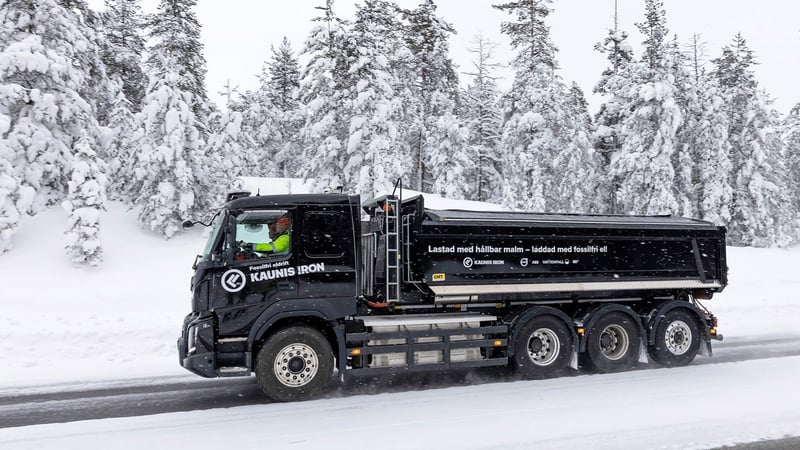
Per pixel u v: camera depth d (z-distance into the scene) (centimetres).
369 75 2456
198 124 2327
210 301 726
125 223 2125
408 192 3425
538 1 3462
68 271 1650
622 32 3575
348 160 2434
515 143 3509
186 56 2625
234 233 739
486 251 848
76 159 1758
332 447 548
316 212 772
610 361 925
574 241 907
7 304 1298
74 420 659
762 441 560
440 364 811
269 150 4625
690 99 3247
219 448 551
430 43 3741
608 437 569
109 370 945
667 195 2938
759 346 1123
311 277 759
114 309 1355
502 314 912
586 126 3984
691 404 692
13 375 906
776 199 3372
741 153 3297
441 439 567
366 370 777
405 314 854
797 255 2602
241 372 727
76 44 2142
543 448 538
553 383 827
